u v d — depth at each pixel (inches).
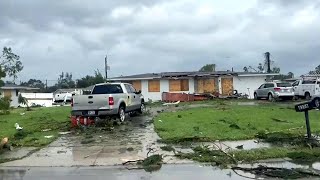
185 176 334.3
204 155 412.2
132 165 383.6
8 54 2155.5
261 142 478.3
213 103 1183.6
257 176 329.7
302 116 762.8
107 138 541.3
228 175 334.6
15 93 2161.7
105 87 731.4
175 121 681.6
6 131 624.7
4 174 360.2
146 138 528.7
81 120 659.4
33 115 896.9
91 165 387.9
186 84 1552.7
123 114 703.1
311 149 426.6
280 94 1269.7
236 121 673.0
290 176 324.5
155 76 1552.7
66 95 2076.8
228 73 1556.3
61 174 354.6
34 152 462.3
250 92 1562.5
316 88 1258.6
